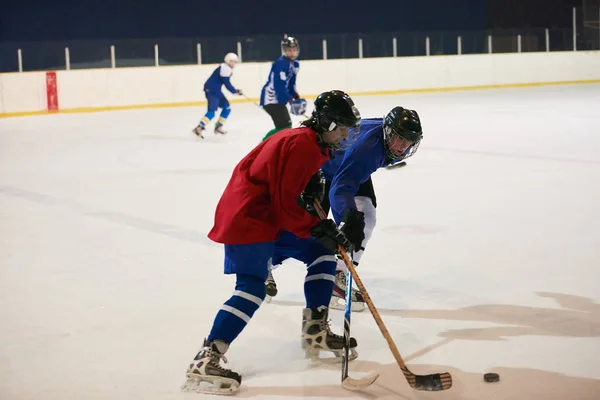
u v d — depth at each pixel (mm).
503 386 3307
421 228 6480
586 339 3844
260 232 3381
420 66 23297
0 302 4723
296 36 24062
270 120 17234
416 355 3705
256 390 3367
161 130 15547
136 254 5875
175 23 30109
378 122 4105
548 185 8430
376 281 4961
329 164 4414
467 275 5039
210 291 4871
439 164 10258
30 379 3525
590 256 5406
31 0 27812
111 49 21594
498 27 31500
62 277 5266
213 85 13945
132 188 9031
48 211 7746
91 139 14242
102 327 4227
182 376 3537
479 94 22203
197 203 7988
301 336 3887
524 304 4414
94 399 3295
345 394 3301
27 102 18625
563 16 29719
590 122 14852
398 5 32656
